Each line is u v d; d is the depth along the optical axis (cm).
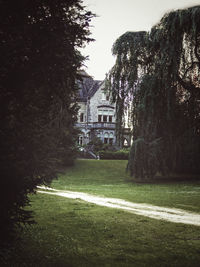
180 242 622
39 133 507
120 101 2381
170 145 2212
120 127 2391
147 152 2186
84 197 1373
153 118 2150
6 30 440
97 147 4262
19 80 451
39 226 738
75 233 683
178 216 913
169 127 2189
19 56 450
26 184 484
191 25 1997
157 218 877
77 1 504
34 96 486
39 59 467
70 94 588
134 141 2259
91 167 3038
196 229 735
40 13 473
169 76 2047
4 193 443
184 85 2153
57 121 584
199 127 2191
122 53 2342
